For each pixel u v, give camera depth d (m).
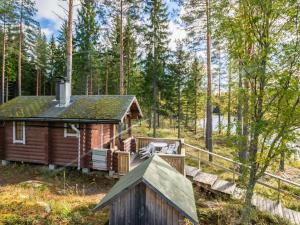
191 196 6.62
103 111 12.91
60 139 13.31
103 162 12.40
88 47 29.62
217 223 8.98
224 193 11.05
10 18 26.14
